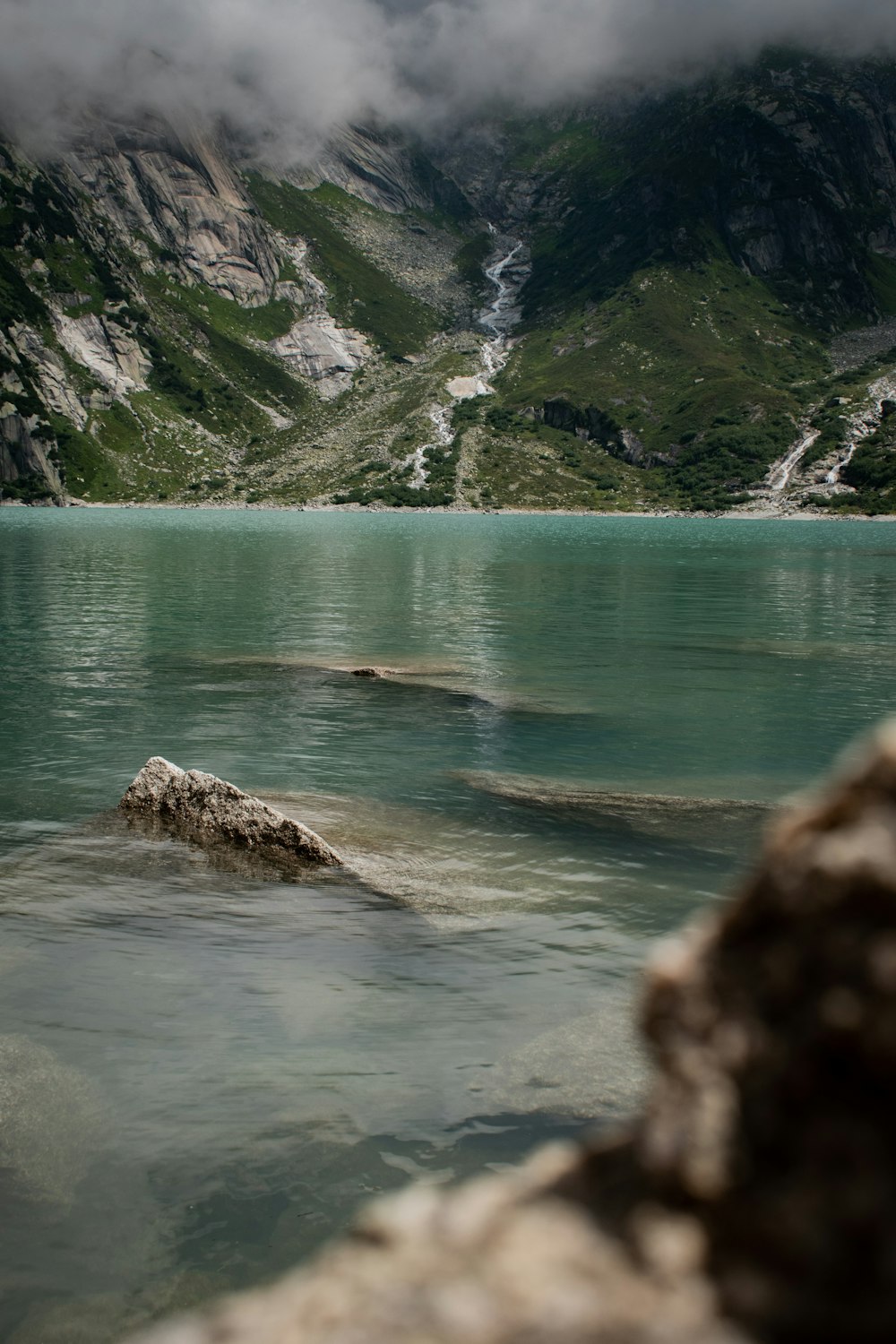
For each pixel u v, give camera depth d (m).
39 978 7.75
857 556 79.56
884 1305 1.13
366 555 74.88
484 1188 1.40
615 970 8.00
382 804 13.05
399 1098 6.10
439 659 26.03
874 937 1.24
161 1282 4.68
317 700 20.56
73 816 12.30
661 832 11.84
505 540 103.19
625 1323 1.15
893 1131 1.19
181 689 21.52
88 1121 5.84
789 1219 1.20
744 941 1.37
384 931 8.77
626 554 79.56
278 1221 5.07
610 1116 5.93
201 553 72.31
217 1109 5.99
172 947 8.38
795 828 1.38
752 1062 1.28
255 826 10.97
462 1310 1.19
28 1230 5.01
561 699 20.86
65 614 34.41
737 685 22.62
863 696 21.33
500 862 10.70
